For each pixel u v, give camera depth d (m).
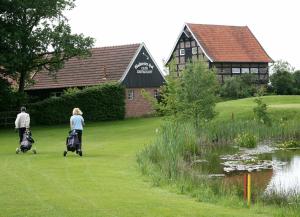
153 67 61.72
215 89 36.75
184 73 36.22
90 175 19.14
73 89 56.78
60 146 31.27
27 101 52.06
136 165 22.14
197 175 18.92
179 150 26.28
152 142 28.06
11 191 15.69
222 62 75.12
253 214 13.30
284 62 73.62
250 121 38.50
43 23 50.22
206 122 36.28
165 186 17.16
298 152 30.48
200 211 13.16
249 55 77.44
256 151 30.84
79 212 12.77
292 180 21.19
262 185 19.89
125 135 38.94
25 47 48.50
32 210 12.98
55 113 52.44
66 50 50.16
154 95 61.66
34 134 41.81
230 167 24.69
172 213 12.79
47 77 63.84
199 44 75.50
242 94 66.06
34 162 22.94
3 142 35.16
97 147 30.28
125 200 14.41
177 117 35.72
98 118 53.91
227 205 14.48
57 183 17.27
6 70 48.97
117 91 54.53
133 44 61.56
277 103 52.66
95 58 62.59
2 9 47.78
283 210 13.92
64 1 49.72
